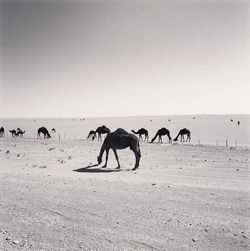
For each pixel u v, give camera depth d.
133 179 16.25
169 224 8.74
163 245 7.30
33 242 7.32
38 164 23.02
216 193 12.65
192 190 13.21
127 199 11.48
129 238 7.69
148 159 26.91
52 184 14.28
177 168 21.06
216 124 103.00
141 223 8.80
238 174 18.25
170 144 44.22
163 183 14.91
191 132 77.62
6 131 95.00
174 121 127.81
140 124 117.75
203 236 7.88
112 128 102.88
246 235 7.96
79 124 129.12
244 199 11.63
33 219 9.03
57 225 8.55
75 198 11.54
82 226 8.49
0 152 31.69
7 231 8.02
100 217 9.29
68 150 34.62
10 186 13.68
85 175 17.64
